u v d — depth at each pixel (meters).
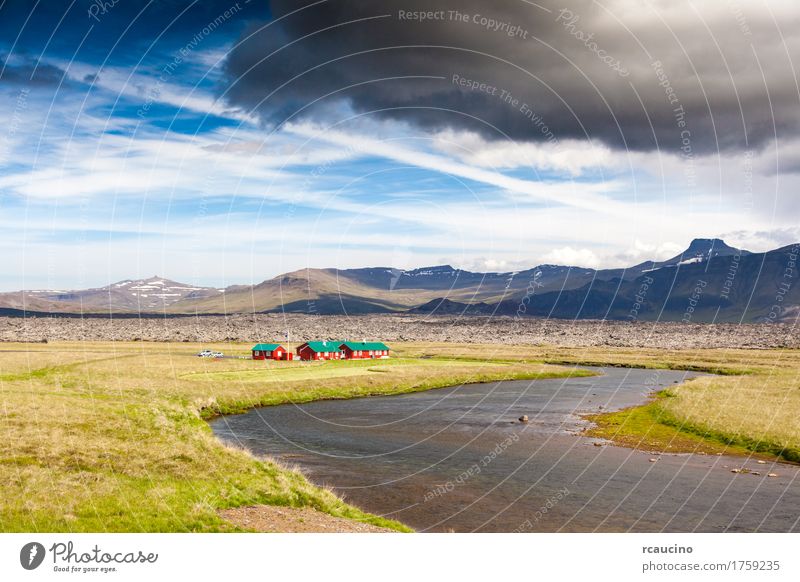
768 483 32.53
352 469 36.84
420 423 54.19
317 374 89.06
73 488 23.06
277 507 24.94
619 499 30.09
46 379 61.25
